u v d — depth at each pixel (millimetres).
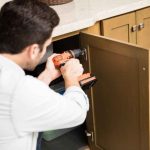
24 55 918
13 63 900
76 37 1572
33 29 863
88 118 1731
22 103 857
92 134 1765
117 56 1318
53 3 1715
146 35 1827
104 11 1554
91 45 1420
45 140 1974
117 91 1424
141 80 1253
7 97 853
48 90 913
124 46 1253
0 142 900
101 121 1645
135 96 1331
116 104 1473
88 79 1246
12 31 858
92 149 1842
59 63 1162
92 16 1485
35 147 1002
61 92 1389
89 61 1472
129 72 1299
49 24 892
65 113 929
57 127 945
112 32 1634
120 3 1701
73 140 1953
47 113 891
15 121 870
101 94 1536
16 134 893
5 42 874
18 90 854
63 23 1390
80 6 1698
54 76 1178
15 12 860
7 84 856
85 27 1444
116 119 1524
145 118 1333
